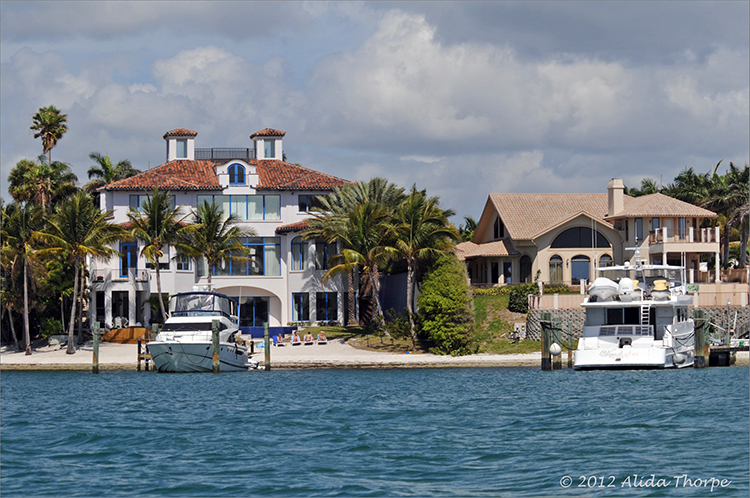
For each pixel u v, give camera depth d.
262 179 173.38
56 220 149.00
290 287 169.25
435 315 136.88
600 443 61.47
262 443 63.56
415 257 145.12
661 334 111.56
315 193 172.50
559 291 159.88
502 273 174.75
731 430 65.44
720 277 165.00
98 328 125.31
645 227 169.25
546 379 104.56
